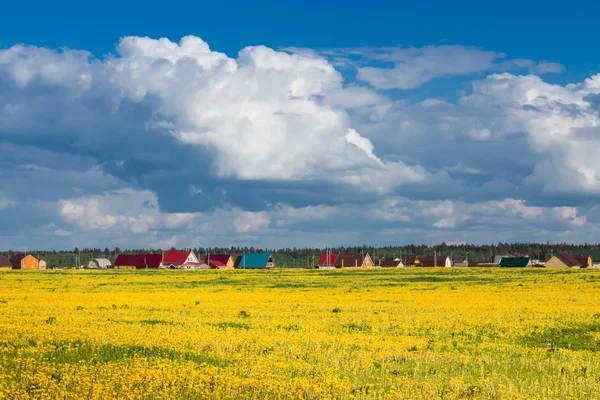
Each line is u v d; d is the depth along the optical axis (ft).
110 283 278.67
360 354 79.46
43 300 173.47
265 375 66.03
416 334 104.37
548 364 78.18
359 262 641.81
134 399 58.44
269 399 58.49
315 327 109.09
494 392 61.62
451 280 282.97
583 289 216.54
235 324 111.04
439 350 87.92
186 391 59.62
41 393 58.65
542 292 204.33
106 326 103.09
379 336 99.35
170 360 72.69
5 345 83.30
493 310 141.59
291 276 337.72
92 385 61.05
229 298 186.29
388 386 64.23
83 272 412.16
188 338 87.56
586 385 66.49
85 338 86.74
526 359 81.15
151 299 180.24
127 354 77.46
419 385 64.44
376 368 73.10
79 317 118.62
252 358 74.74
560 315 128.88
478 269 390.83
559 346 95.76
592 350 94.12
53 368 67.97
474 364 76.84
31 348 79.92
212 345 83.35
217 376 63.87
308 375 67.56
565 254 586.86
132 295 199.00
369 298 184.65
